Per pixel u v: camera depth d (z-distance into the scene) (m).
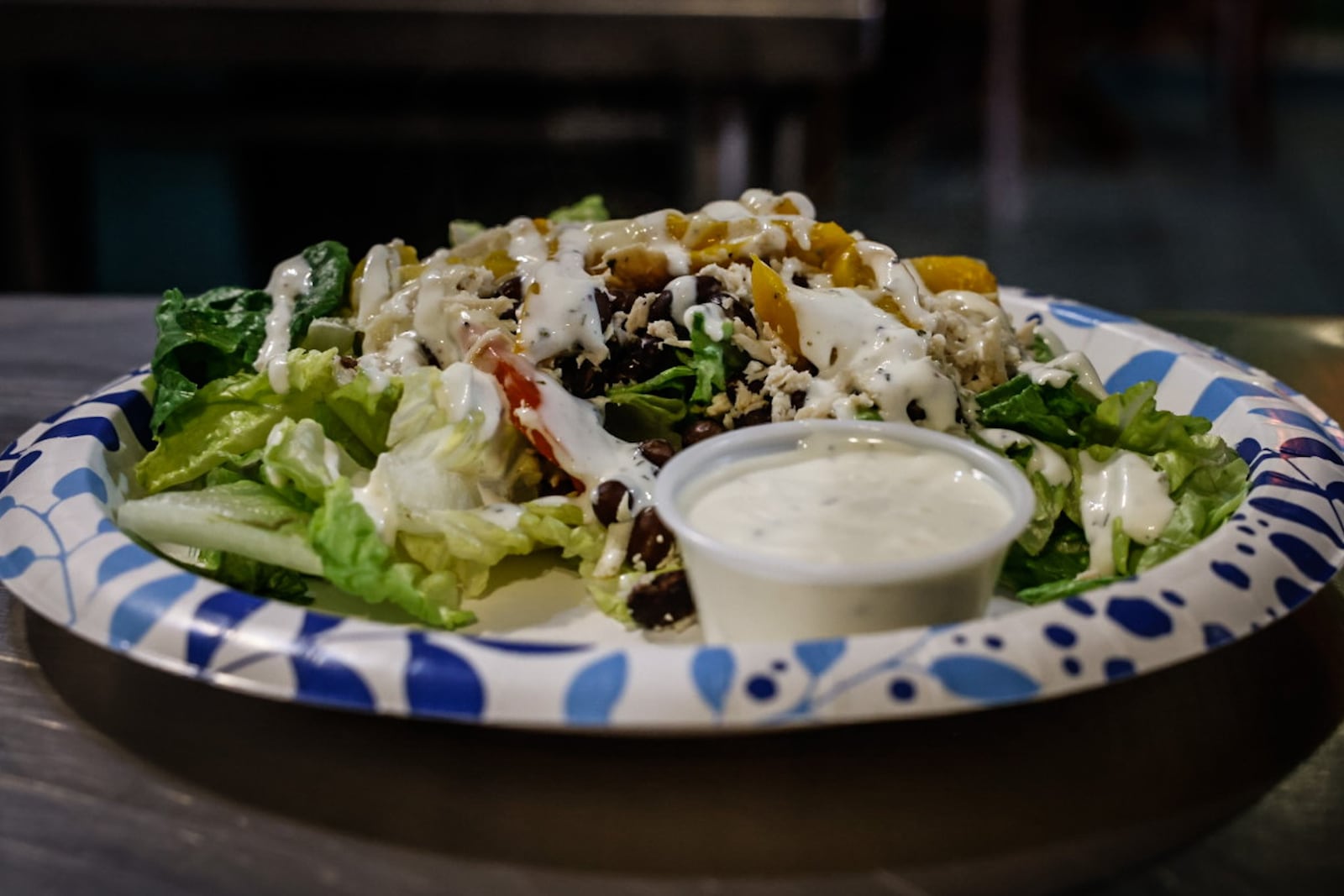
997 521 0.31
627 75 0.78
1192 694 0.31
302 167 0.90
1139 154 1.74
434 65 0.77
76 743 0.29
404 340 0.38
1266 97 1.78
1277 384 0.41
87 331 0.53
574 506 0.35
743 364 0.37
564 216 0.46
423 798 0.28
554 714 0.27
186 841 0.27
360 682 0.27
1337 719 0.30
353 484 0.34
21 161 0.83
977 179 1.49
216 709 0.30
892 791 0.28
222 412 0.36
